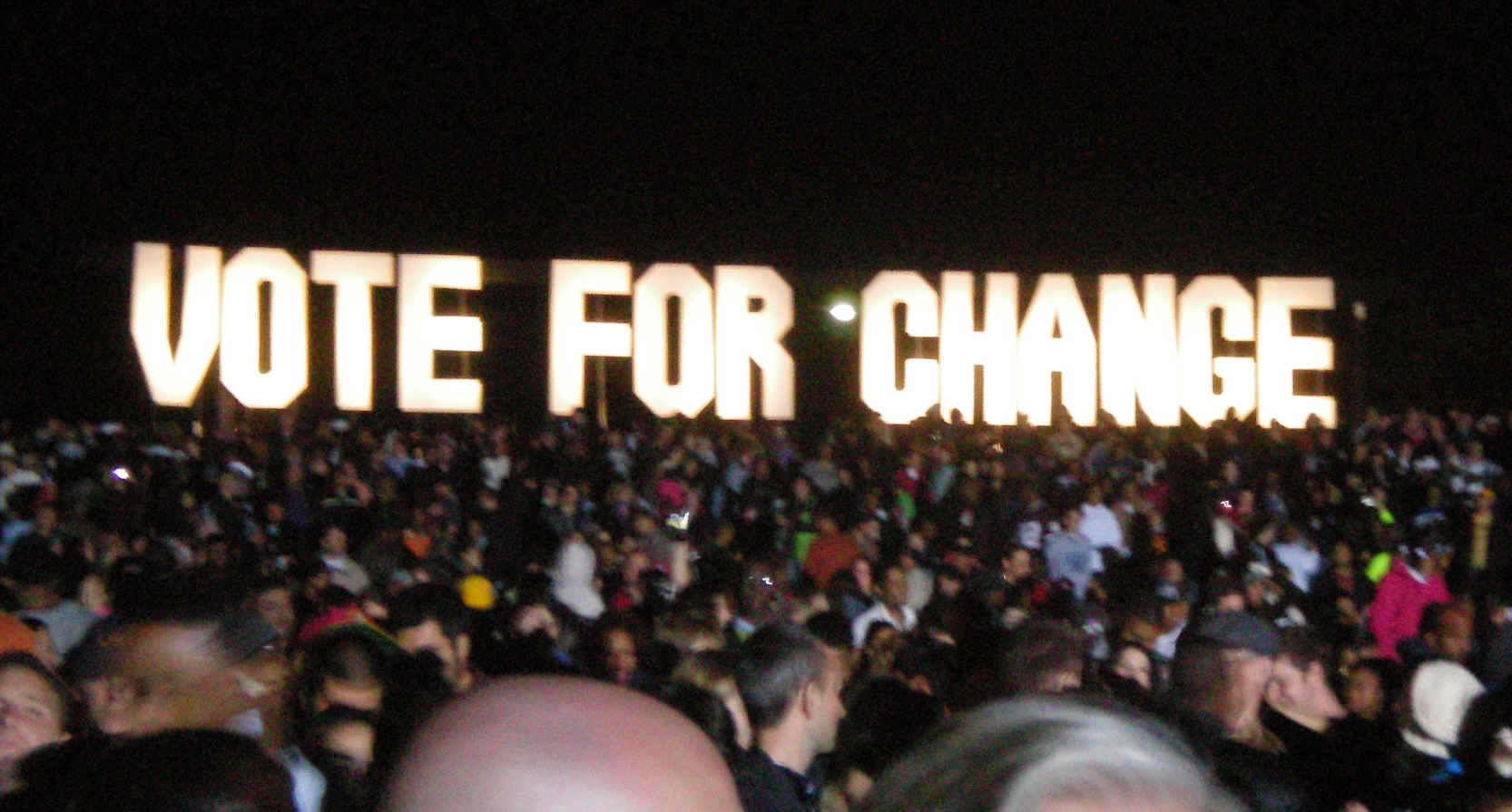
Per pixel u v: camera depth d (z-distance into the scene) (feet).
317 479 55.36
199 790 6.34
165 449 57.62
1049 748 4.17
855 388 81.92
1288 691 16.29
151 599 10.10
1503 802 12.62
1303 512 58.70
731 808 4.54
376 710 13.89
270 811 6.51
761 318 71.92
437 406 69.87
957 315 72.38
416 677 16.19
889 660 22.63
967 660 16.17
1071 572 45.93
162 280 69.56
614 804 4.27
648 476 56.70
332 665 14.65
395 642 18.43
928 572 41.93
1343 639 33.63
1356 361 75.56
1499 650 28.43
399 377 69.87
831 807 14.75
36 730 12.11
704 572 31.17
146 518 47.06
